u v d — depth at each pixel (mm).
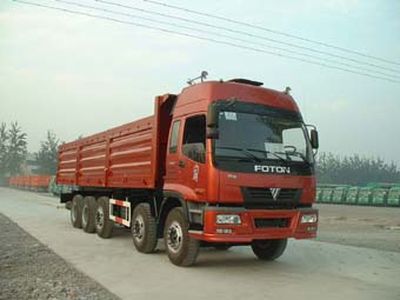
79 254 11875
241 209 9047
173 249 10406
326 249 13266
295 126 10203
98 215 15180
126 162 13227
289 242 14797
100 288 8258
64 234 15750
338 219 24688
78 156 17797
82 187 17609
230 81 10461
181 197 9930
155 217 11734
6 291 7891
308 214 9727
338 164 94250
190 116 10078
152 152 11461
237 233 8969
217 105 9508
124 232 16203
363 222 22844
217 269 10156
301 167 9844
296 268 10391
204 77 10359
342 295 7980
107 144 14773
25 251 11875
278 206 9500
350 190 41781
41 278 8914
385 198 38406
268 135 9734
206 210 9023
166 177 10758
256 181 9227
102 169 15156
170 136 10742
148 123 11828
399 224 21672
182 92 10750
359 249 13281
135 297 7789
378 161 95250
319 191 44500
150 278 9203
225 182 9023
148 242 11711
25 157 110625
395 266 10680
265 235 9188
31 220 20453
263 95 10125
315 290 8320
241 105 9742
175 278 9227
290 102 10414
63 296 7648
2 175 105875
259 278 9297
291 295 7961
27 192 57094
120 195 14055
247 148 9422
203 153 9336
